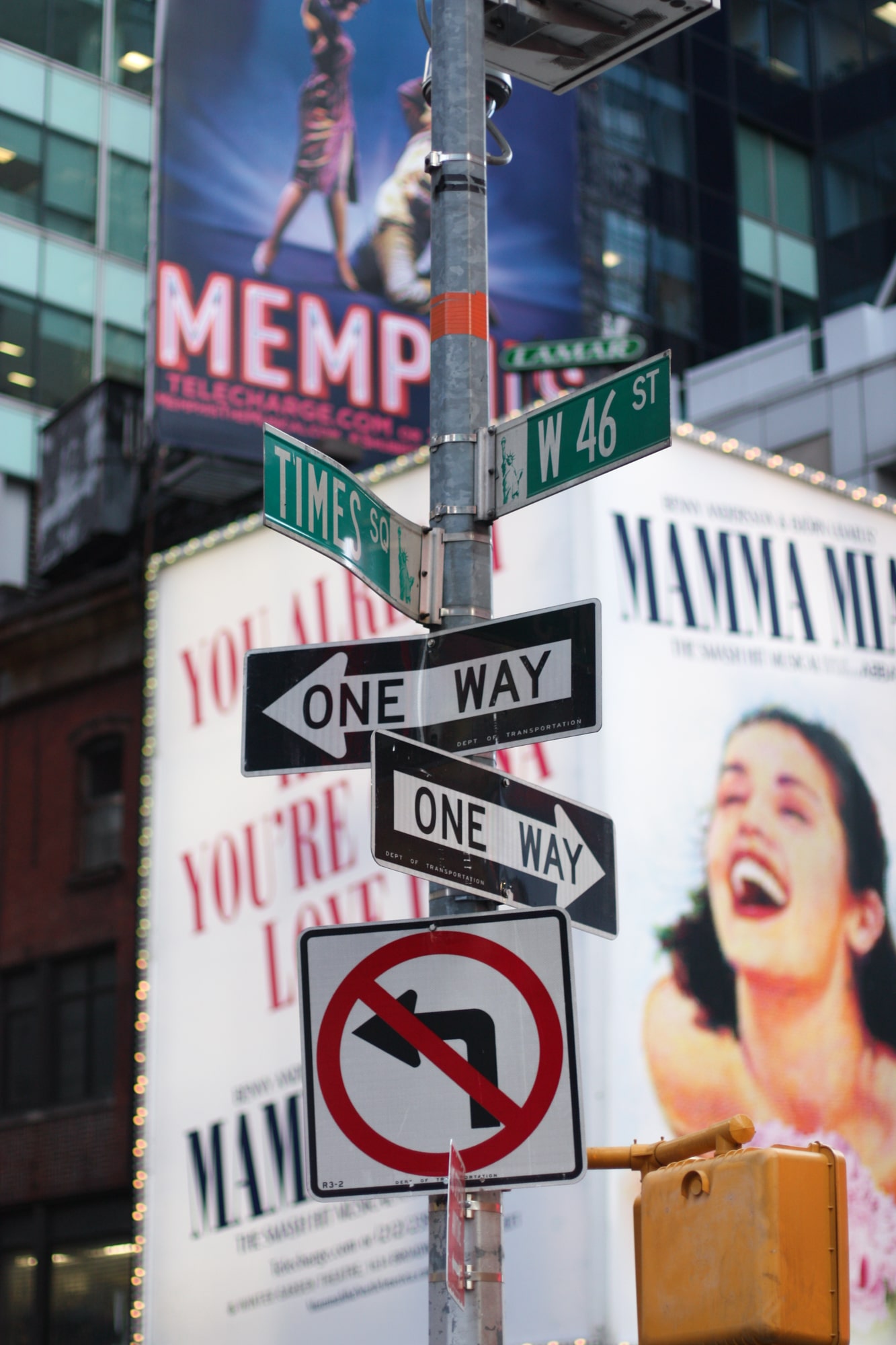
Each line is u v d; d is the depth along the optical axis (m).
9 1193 22.31
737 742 16.59
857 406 22.81
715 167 44.75
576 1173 5.13
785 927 16.30
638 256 41.94
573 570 16.31
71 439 26.38
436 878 5.53
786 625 17.30
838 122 46.75
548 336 27.41
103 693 23.33
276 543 19.05
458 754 5.90
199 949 18.56
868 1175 16.03
